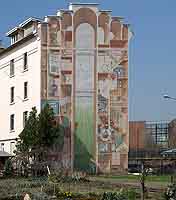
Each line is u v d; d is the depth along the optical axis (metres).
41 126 59.94
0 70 75.88
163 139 74.75
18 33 72.50
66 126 62.62
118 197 24.27
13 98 71.62
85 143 62.81
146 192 31.28
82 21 63.91
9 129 72.25
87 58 63.66
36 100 64.31
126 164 63.25
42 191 32.47
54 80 63.25
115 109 63.72
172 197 23.36
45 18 63.78
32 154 58.81
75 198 29.67
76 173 48.25
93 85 63.47
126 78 64.06
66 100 63.09
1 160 66.06
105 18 64.12
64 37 63.59
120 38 64.25
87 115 63.22
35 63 65.00
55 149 61.31
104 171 62.66
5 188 37.12
